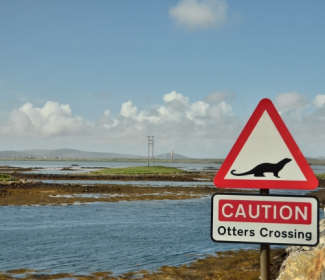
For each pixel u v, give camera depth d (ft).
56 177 307.58
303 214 11.64
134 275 49.34
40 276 48.52
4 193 155.33
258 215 11.86
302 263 23.99
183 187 210.59
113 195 162.81
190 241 71.26
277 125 11.93
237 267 53.31
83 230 82.64
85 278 47.78
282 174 11.80
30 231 80.74
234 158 12.07
